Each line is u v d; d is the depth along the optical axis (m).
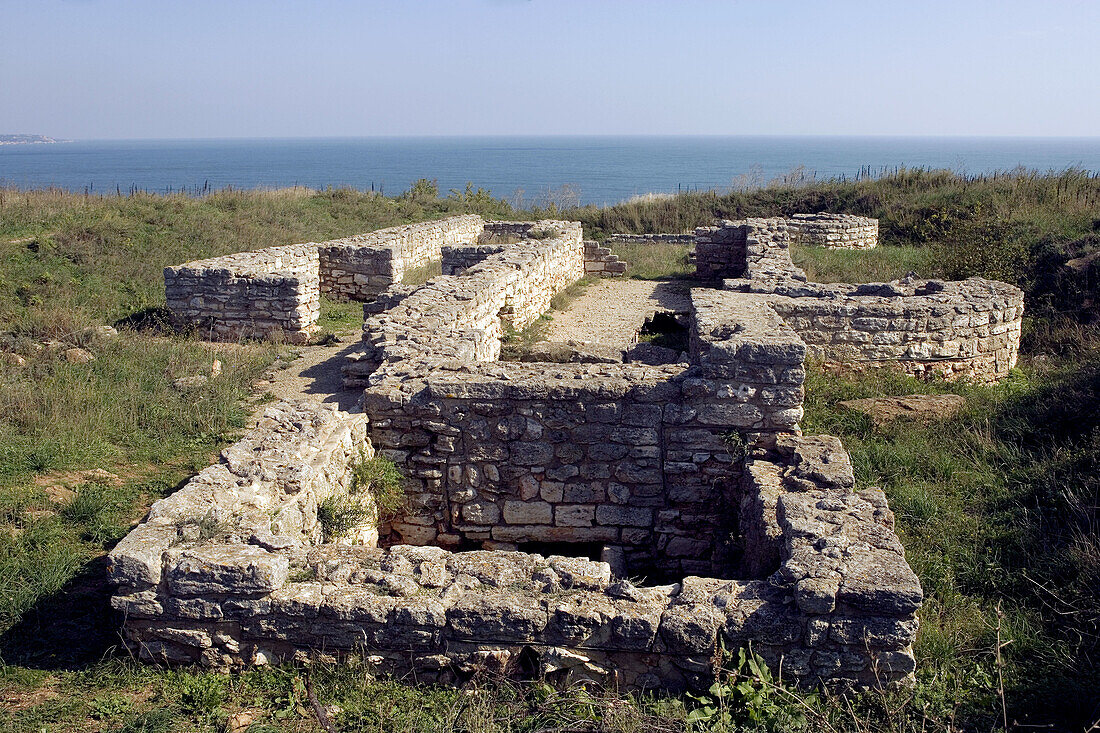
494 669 4.47
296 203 25.06
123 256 17.48
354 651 4.56
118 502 7.15
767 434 7.03
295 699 4.36
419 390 7.27
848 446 8.45
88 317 13.80
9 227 18.30
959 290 12.20
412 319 10.74
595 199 86.19
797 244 21.75
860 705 4.25
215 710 4.30
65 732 4.11
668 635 4.30
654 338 14.81
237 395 10.25
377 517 7.37
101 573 5.95
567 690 4.34
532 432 7.22
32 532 6.41
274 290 13.56
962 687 4.59
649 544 7.35
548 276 17.42
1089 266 14.73
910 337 11.27
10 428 8.37
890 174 29.25
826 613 4.25
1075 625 5.23
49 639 5.03
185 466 8.16
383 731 4.11
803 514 5.25
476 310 11.88
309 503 6.05
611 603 4.48
